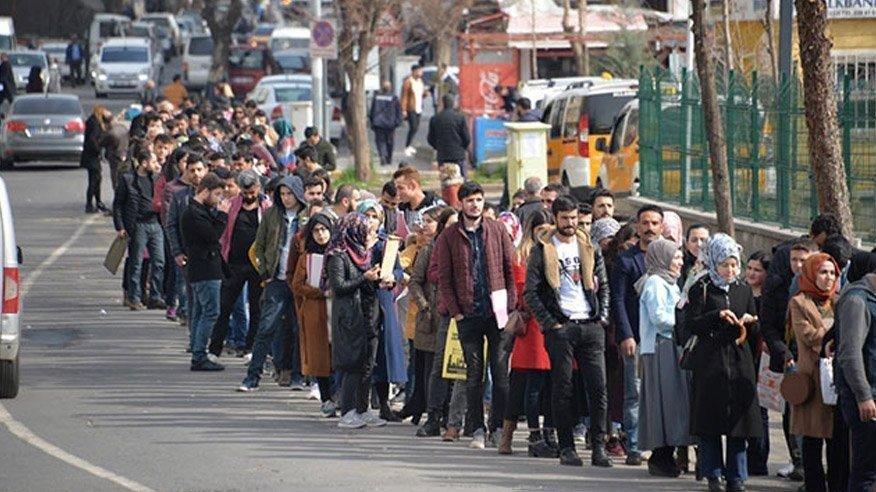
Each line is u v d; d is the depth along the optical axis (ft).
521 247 97.09
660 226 91.61
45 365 130.21
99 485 84.02
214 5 472.85
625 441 96.63
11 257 110.93
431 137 243.40
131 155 164.04
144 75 501.56
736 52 192.75
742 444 84.58
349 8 269.23
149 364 131.23
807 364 80.89
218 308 127.54
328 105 275.80
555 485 85.76
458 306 97.45
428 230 107.34
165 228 141.18
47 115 309.83
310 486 83.97
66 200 266.57
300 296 107.76
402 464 91.45
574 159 213.05
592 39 330.75
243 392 118.01
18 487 83.46
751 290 85.05
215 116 226.38
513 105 306.55
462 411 100.12
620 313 91.09
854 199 122.01
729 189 136.67
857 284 76.02
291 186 117.19
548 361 94.22
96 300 169.58
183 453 93.97
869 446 75.87
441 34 352.69
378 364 106.22
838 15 189.98
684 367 84.64
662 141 174.40
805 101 102.89
